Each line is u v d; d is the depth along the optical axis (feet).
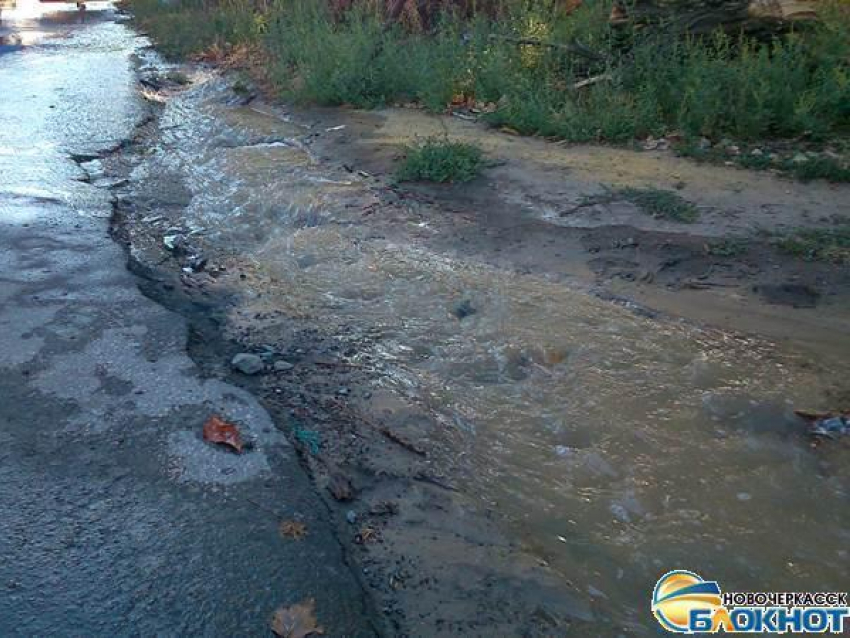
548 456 12.91
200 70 42.91
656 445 13.08
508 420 13.74
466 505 11.76
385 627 9.61
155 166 27.61
